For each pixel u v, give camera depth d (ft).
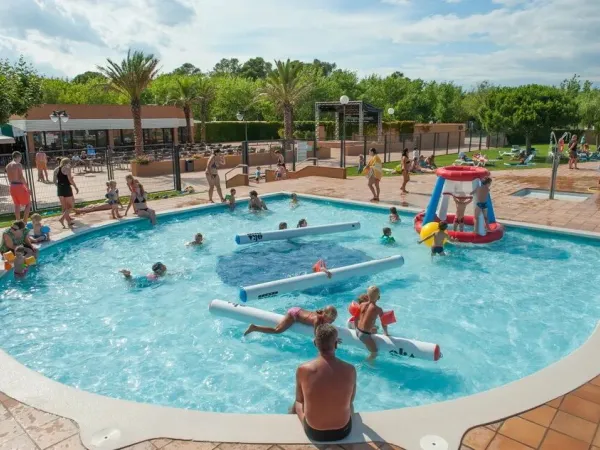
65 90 157.69
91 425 13.66
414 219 41.96
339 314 25.29
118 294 28.14
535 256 33.91
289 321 22.21
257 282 29.94
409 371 19.80
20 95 64.44
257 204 48.80
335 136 140.26
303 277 27.48
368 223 43.93
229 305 24.17
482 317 24.77
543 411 14.21
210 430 13.32
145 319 24.95
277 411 17.43
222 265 32.99
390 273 30.99
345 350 21.30
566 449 12.60
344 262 33.45
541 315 24.91
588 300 26.61
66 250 36.22
